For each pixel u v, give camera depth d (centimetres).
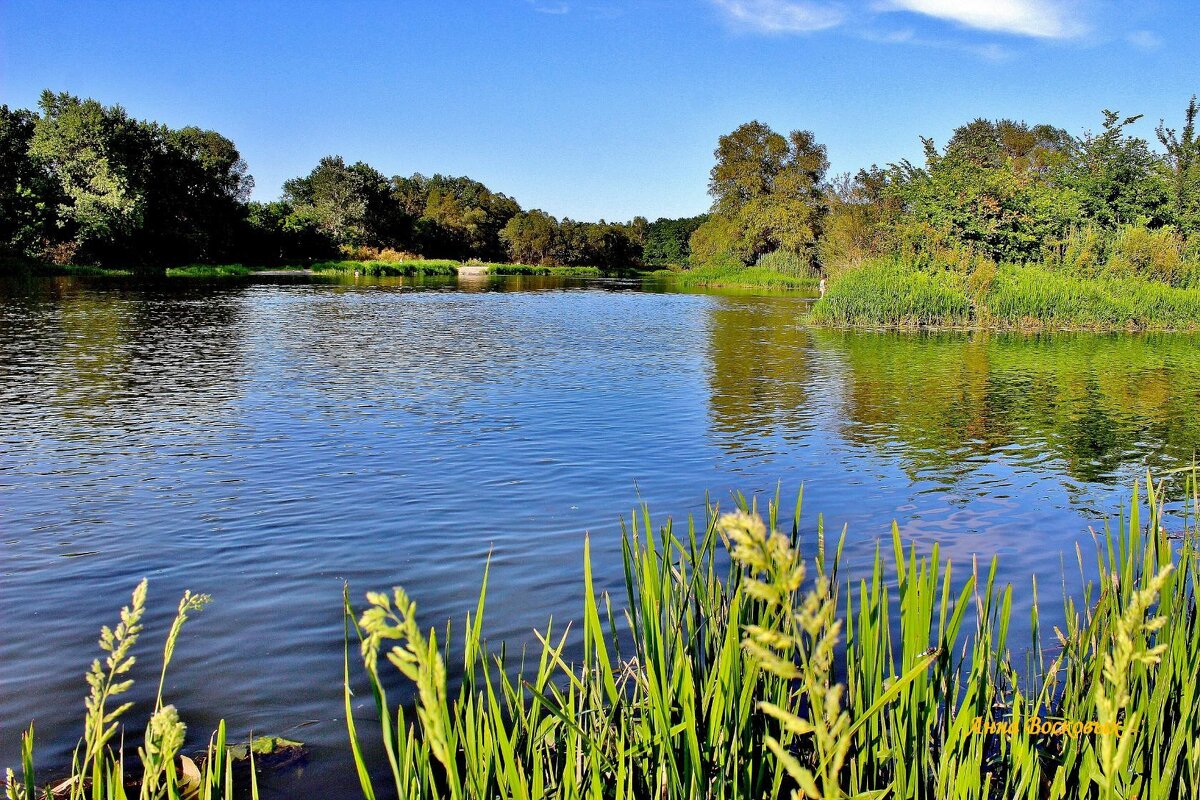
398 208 8450
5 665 438
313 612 505
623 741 253
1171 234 3403
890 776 263
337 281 5034
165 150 5600
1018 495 777
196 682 421
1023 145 6088
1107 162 3694
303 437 961
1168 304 2611
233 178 6688
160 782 329
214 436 960
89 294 3266
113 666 197
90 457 862
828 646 139
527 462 863
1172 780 262
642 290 4959
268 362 1564
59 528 650
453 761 213
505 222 10631
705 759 246
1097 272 3106
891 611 485
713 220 7238
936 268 3027
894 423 1098
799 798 220
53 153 4966
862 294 2656
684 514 702
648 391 1311
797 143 6694
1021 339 2267
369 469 828
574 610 509
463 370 1511
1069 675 290
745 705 243
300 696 409
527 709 368
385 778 342
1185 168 3991
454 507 711
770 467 864
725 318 2855
